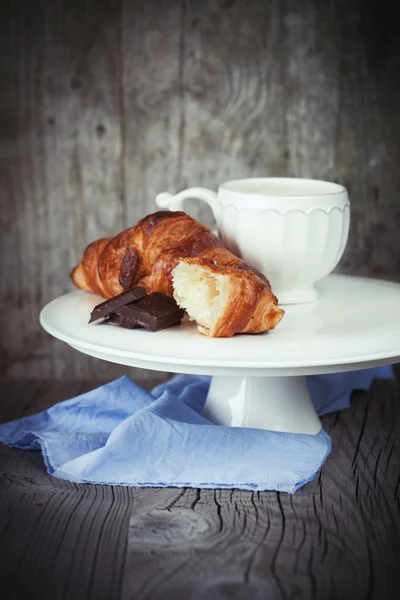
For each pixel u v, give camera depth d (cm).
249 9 95
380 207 100
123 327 71
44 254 100
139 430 70
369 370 91
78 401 79
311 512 66
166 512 66
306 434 72
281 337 69
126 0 95
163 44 96
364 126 98
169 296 73
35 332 102
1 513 66
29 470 73
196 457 69
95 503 67
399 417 85
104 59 96
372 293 81
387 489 70
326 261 77
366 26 96
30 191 99
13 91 96
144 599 56
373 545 62
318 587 57
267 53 96
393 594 57
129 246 75
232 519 65
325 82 97
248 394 77
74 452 72
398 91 97
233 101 97
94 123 97
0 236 99
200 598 56
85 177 98
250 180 81
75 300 79
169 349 66
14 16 95
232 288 68
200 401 82
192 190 79
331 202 75
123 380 80
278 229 75
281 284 77
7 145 97
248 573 59
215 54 96
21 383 100
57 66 96
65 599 56
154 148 98
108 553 61
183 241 74
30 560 60
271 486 67
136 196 99
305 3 95
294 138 98
